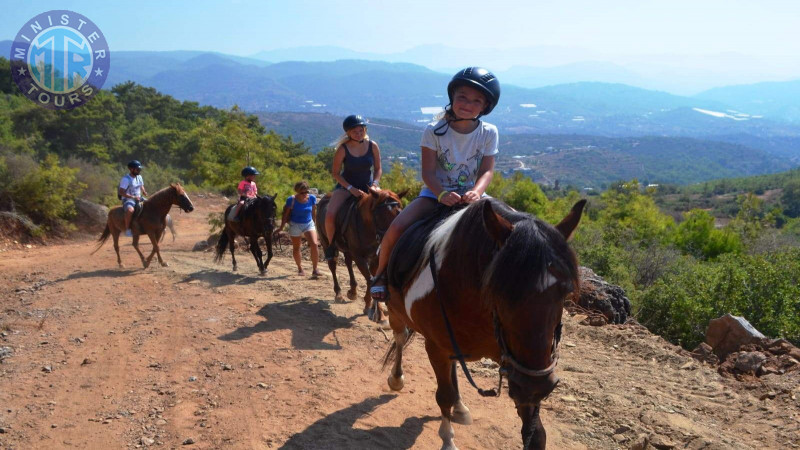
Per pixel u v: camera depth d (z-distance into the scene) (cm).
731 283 911
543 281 261
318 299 901
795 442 436
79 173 2436
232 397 523
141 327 750
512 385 274
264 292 953
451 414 405
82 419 485
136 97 8500
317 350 652
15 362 625
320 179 4166
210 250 1520
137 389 548
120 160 6059
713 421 478
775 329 807
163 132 6538
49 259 1424
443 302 336
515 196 3778
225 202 3044
